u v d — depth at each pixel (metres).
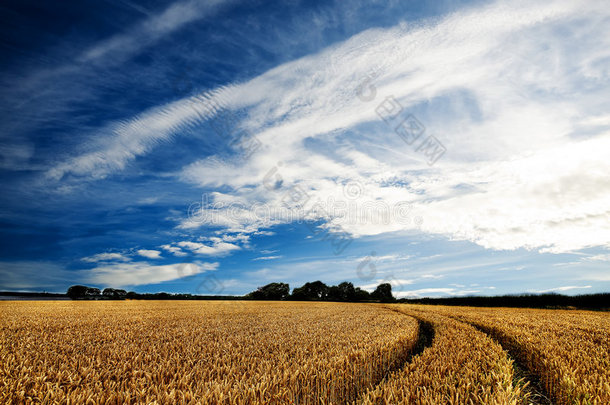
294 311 27.86
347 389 5.98
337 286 73.50
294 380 5.55
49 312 24.61
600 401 4.83
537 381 7.68
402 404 4.39
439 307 37.78
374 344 8.90
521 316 21.47
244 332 13.26
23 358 7.39
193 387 5.39
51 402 4.66
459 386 5.13
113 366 6.95
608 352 8.94
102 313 23.83
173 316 21.58
